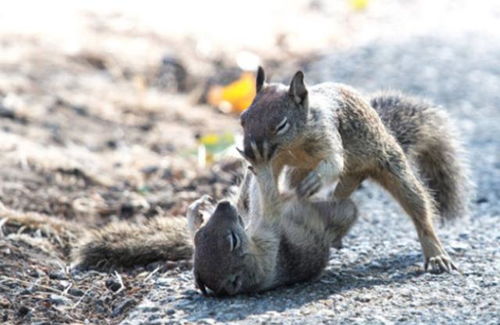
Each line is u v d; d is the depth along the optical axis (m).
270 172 10.00
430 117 12.38
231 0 31.34
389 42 26.86
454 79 23.00
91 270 11.23
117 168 15.99
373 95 12.45
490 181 15.45
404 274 10.65
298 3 32.09
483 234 12.35
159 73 22.34
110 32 24.81
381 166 11.15
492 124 19.45
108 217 13.70
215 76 22.84
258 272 9.88
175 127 18.92
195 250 9.77
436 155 12.66
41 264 11.27
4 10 24.91
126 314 9.78
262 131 9.90
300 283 10.34
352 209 10.75
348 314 9.09
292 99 10.06
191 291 10.06
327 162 10.33
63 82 20.09
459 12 30.67
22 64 20.55
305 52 26.12
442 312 9.14
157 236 11.45
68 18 25.20
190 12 28.80
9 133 16.50
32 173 14.79
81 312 9.95
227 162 16.06
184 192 14.74
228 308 9.38
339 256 11.47
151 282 10.55
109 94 20.12
